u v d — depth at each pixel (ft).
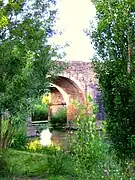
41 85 34.24
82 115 24.50
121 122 23.11
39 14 36.40
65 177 31.40
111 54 23.75
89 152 23.45
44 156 39.93
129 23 23.16
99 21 23.88
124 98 22.95
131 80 22.47
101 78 23.95
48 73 36.50
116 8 23.40
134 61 22.89
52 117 128.36
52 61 36.40
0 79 29.96
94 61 24.45
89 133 23.82
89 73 107.24
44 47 35.73
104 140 24.03
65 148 44.98
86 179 23.68
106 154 23.35
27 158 38.55
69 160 35.27
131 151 22.97
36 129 79.41
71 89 115.24
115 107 22.98
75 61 108.99
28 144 52.47
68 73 107.24
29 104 31.30
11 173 33.42
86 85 106.11
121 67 23.31
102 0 23.82
